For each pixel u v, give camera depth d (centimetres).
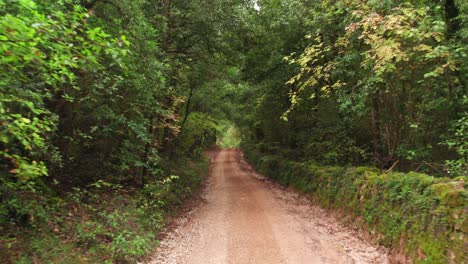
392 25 702
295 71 1480
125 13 756
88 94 655
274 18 1471
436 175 808
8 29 320
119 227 682
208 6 1235
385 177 766
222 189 1723
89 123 803
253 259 647
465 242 459
